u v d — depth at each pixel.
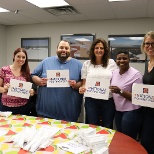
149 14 4.54
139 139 1.96
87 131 1.39
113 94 2.10
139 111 1.96
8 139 1.39
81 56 5.52
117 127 2.14
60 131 1.58
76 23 5.51
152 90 1.75
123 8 4.06
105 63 2.25
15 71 2.25
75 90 2.35
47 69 2.39
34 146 1.25
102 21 5.27
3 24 6.09
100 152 1.15
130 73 2.05
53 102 2.33
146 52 1.90
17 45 6.23
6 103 2.17
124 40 5.12
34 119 1.89
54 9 4.26
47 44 5.85
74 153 1.22
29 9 4.29
